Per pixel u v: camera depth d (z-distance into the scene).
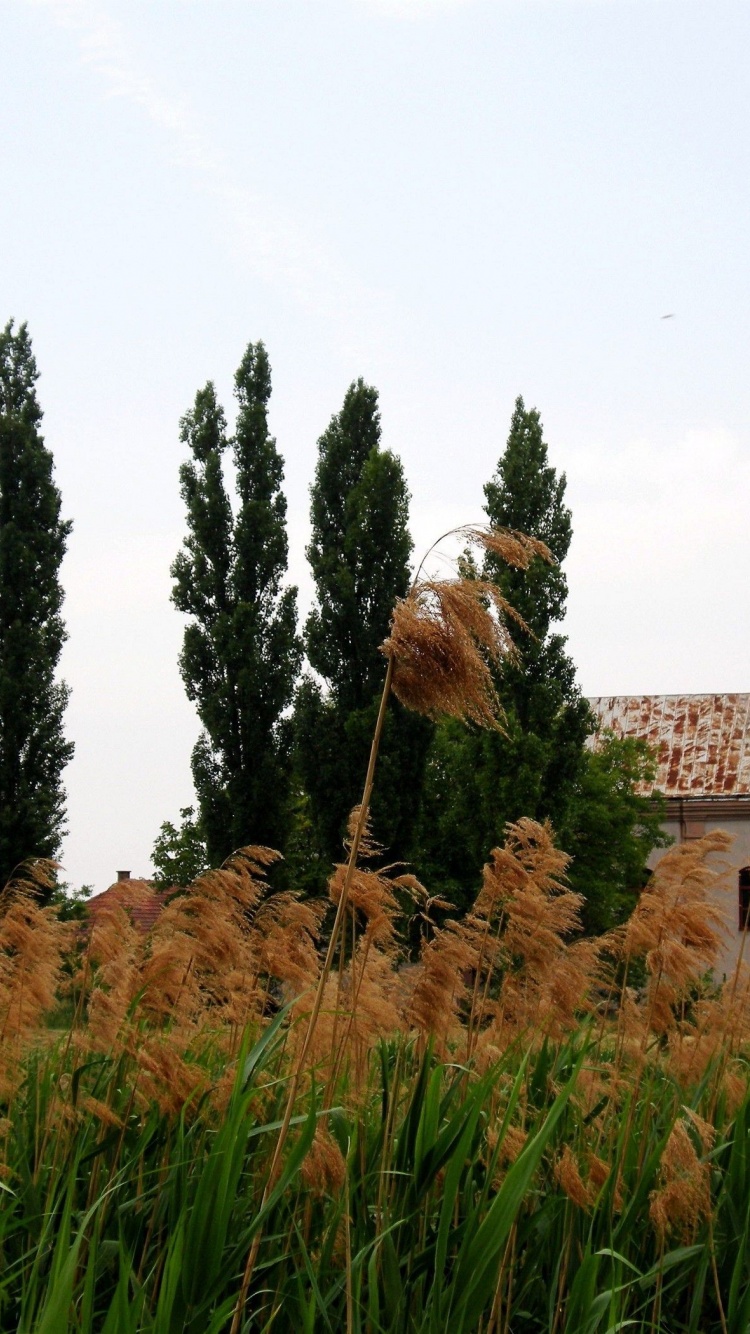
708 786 43.41
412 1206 5.72
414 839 28.64
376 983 7.29
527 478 32.88
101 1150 5.62
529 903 6.74
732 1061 7.38
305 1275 5.23
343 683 29.17
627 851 37.06
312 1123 4.82
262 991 7.07
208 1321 4.55
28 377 34.44
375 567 29.50
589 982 6.89
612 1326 4.91
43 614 32.25
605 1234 5.84
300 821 32.50
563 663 31.56
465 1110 5.46
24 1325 4.57
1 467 32.91
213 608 30.91
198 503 31.11
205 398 32.09
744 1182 6.08
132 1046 5.94
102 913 6.70
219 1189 4.51
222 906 6.53
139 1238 5.58
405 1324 5.22
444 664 4.62
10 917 6.81
